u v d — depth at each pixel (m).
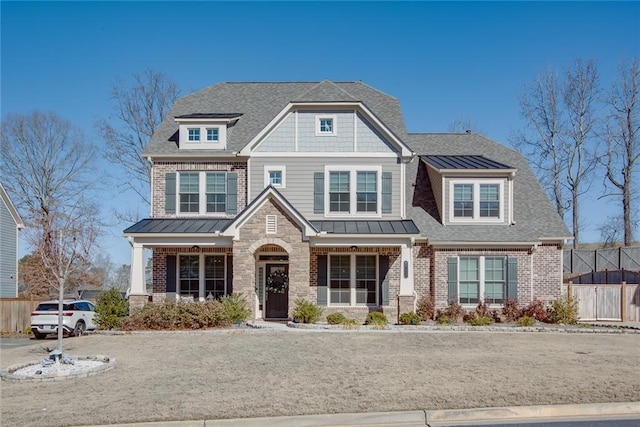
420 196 26.62
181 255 24.81
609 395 10.13
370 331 19.38
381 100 29.80
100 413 9.16
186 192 25.36
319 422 8.96
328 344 16.02
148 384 11.18
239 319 21.14
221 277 24.72
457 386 10.75
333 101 24.69
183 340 17.38
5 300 29.84
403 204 24.72
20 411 9.38
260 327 20.28
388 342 16.44
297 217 22.12
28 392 10.70
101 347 16.44
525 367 12.59
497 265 24.55
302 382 11.18
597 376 11.61
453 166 25.55
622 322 26.59
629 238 41.78
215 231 23.05
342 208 24.77
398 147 24.77
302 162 24.86
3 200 35.16
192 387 10.85
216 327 20.45
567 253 37.28
